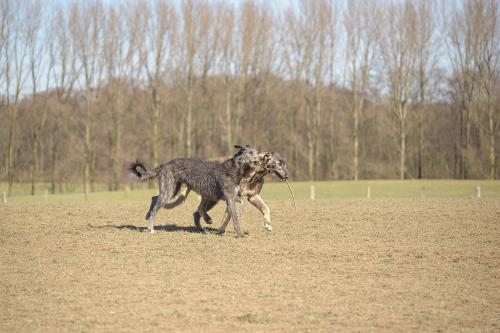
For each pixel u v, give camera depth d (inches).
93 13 2480.3
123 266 473.7
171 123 2706.7
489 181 2010.3
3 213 815.1
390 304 367.2
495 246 558.3
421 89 2645.2
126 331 317.7
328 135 2881.4
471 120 2578.7
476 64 2479.1
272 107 2800.2
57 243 577.6
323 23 2596.0
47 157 2694.4
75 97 2608.3
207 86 2682.1
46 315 344.8
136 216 791.7
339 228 664.4
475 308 358.3
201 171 606.9
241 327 323.9
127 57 2517.2
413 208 826.8
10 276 440.8
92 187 2534.5
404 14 2541.8
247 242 573.3
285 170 602.2
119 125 2529.5
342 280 427.8
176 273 449.4
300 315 344.5
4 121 2504.9
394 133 2628.0
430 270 459.8
